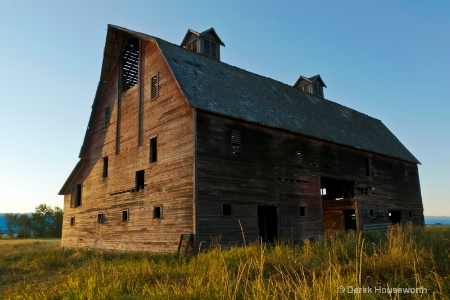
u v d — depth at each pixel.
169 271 11.83
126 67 26.67
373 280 9.27
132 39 25.61
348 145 27.39
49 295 9.38
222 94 21.58
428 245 12.29
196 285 8.54
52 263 17.19
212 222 18.00
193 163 18.11
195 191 17.69
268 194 21.06
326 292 7.18
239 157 20.09
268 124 21.64
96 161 27.61
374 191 29.92
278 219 21.30
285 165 22.58
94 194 27.05
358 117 36.97
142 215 21.30
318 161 25.05
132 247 21.67
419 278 8.46
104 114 27.73
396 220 33.34
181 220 18.25
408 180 34.97
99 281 10.27
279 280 9.77
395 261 10.08
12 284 13.23
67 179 30.55
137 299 8.19
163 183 19.98
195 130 18.45
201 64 23.77
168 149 20.06
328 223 30.28
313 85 35.31
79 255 19.75
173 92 20.45
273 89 28.42
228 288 8.05
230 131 20.08
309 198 23.55
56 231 94.06
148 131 22.06
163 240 19.23
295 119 25.27
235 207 19.19
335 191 32.25
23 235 91.12
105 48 25.94
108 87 27.83
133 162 23.05
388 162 32.62
